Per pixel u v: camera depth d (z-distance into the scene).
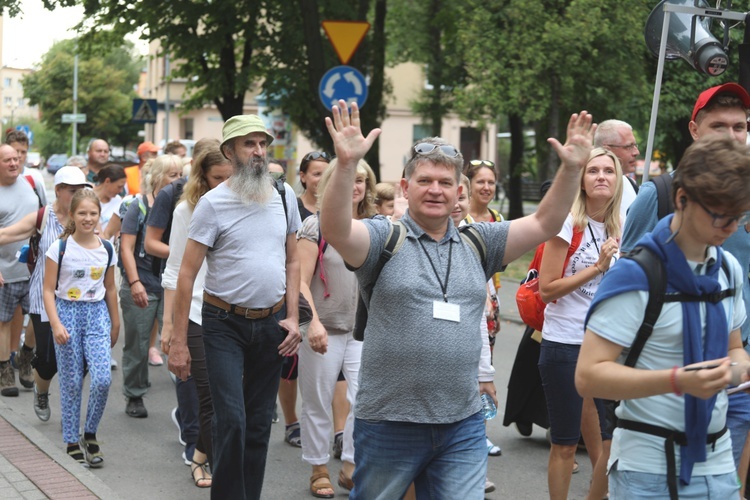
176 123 75.06
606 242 6.75
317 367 7.89
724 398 4.15
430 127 37.31
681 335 3.99
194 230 6.83
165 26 29.67
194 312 7.71
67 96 97.69
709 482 4.07
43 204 12.76
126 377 10.65
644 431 4.08
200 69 31.25
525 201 49.75
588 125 4.95
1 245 10.34
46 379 10.02
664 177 5.92
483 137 64.00
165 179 10.62
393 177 64.19
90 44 31.77
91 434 8.85
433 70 34.78
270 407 7.09
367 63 29.75
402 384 4.89
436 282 4.92
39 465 8.16
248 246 6.86
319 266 7.79
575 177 4.96
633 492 4.09
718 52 10.03
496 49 24.03
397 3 34.44
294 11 29.17
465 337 4.91
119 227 12.93
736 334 4.38
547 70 24.30
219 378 6.74
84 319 8.85
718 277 4.10
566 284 6.80
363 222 4.98
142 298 10.21
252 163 6.91
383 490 5.00
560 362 6.88
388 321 4.90
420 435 4.93
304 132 31.39
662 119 24.70
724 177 3.77
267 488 8.34
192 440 8.84
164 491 8.16
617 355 4.04
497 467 8.99
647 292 3.97
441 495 4.98
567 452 6.93
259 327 6.91
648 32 10.32
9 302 11.49
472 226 5.18
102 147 17.47
